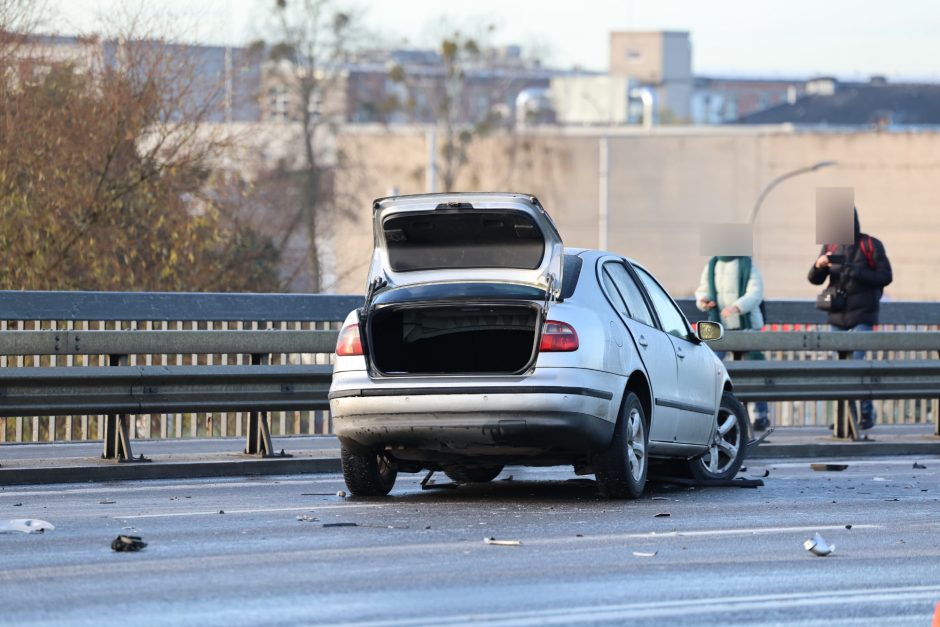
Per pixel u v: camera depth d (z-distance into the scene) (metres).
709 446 31.36
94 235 52.69
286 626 15.92
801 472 34.16
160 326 40.47
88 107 53.12
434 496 28.33
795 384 38.91
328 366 33.91
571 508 26.14
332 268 76.88
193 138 55.94
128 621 16.14
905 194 193.88
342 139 178.38
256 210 62.12
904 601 17.62
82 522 24.00
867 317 42.84
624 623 16.16
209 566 19.61
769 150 199.25
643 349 27.81
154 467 31.30
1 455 33.56
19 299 38.19
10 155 51.25
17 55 52.94
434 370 27.64
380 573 19.08
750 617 16.58
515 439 25.55
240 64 62.50
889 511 26.16
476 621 16.17
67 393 31.00
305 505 26.56
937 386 40.78
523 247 26.52
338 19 163.88
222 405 32.66
